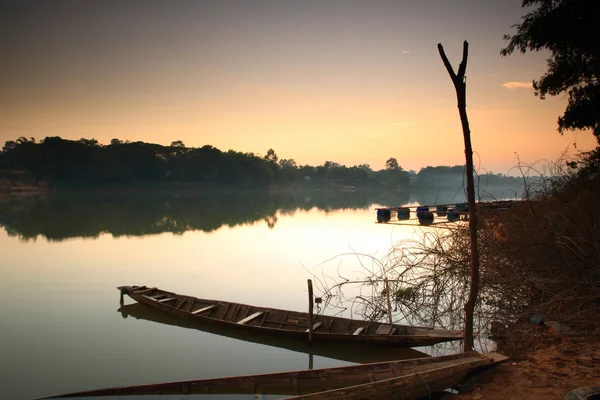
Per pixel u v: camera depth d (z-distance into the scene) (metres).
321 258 20.25
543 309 8.98
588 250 9.83
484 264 10.90
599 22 14.45
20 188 92.06
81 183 100.38
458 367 6.09
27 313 12.06
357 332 9.41
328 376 6.38
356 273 16.70
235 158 135.88
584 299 8.80
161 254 21.61
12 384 7.87
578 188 13.52
